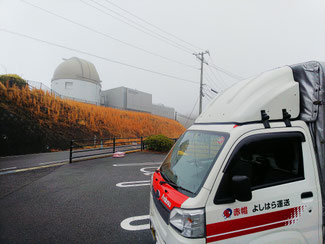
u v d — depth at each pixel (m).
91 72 35.12
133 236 3.03
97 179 6.25
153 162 9.11
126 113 29.72
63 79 31.77
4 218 3.61
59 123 17.27
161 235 1.88
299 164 1.92
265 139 1.79
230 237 1.59
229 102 2.12
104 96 39.72
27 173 7.04
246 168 1.74
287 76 2.12
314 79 1.98
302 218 1.86
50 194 4.89
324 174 1.96
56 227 3.28
